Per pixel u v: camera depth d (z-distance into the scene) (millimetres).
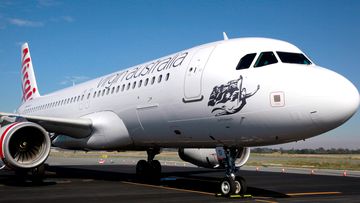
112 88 14695
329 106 8578
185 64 11578
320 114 8633
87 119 14617
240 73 9953
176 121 11469
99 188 12500
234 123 9836
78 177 17250
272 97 9133
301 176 18469
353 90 8914
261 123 9367
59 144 17219
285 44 10586
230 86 9961
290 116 8922
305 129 8938
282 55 10031
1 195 10617
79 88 18234
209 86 10453
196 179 16062
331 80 8914
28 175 17109
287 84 9055
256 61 9969
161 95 11883
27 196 10422
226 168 10812
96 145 14914
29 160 12383
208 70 10656
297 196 10727
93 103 15578
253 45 10492
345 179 16797
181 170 22375
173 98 11438
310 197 10492
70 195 10656
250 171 22375
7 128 12047
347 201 9688
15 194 10844
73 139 15820
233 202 9320
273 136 9461
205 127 10648
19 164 11945
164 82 11938
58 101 19797
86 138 15172
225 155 10945
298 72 9211
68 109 17812
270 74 9430
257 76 9578
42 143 12430
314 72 9141
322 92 8688
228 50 10766
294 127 9008
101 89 15523
